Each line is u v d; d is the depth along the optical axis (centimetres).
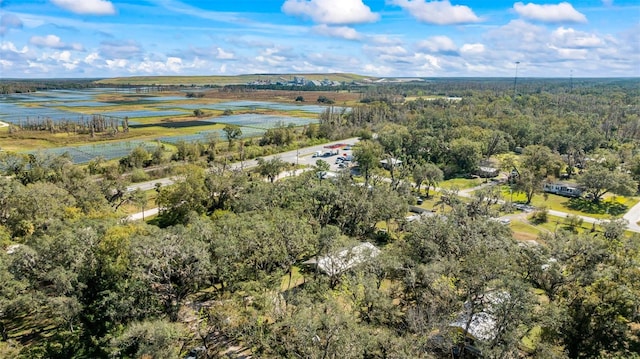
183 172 11406
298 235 6359
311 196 9112
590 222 10381
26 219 8000
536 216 10638
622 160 15112
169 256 5328
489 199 10006
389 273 6000
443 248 6325
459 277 5172
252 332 4544
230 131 18625
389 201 9112
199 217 8562
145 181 13400
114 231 5769
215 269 5541
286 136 19775
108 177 11969
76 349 4928
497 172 15175
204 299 6028
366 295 4931
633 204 11719
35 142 18862
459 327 4909
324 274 6475
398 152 16438
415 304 5228
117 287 5072
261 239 5997
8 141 18800
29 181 11506
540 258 5616
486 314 4888
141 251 5250
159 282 5397
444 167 15375
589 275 5178
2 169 12412
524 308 4375
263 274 5525
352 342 4022
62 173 11494
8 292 4759
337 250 6334
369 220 8925
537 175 12425
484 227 6831
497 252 5622
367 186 11175
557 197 12631
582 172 13512
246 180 10694
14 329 5453
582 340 4606
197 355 4881
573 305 4812
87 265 5366
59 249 5409
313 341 4125
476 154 15025
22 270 5206
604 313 4538
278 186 9825
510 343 4241
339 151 19050
